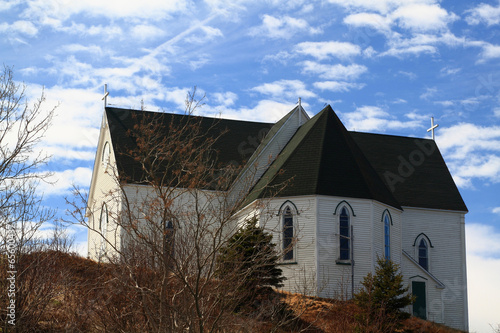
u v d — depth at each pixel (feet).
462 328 168.45
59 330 77.10
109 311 68.85
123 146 163.53
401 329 122.21
